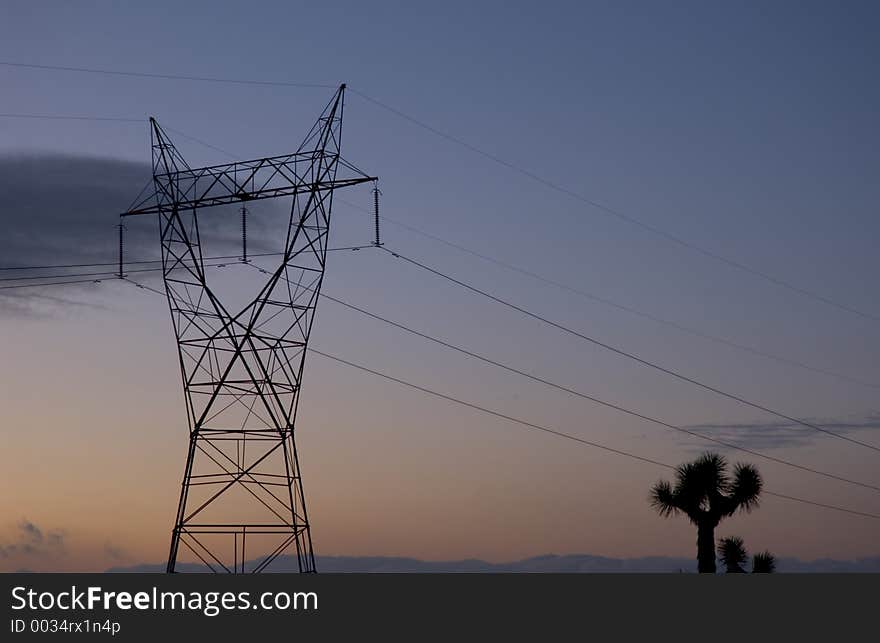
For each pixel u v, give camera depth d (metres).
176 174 52.31
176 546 50.22
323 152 51.06
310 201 51.28
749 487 54.91
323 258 52.09
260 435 51.56
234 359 51.78
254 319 51.69
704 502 55.28
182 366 52.06
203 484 51.00
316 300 52.47
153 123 52.56
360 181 50.88
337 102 51.03
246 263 51.69
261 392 51.66
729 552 57.03
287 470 51.34
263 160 51.28
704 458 55.72
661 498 56.16
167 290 52.50
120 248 54.00
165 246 52.62
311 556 50.72
